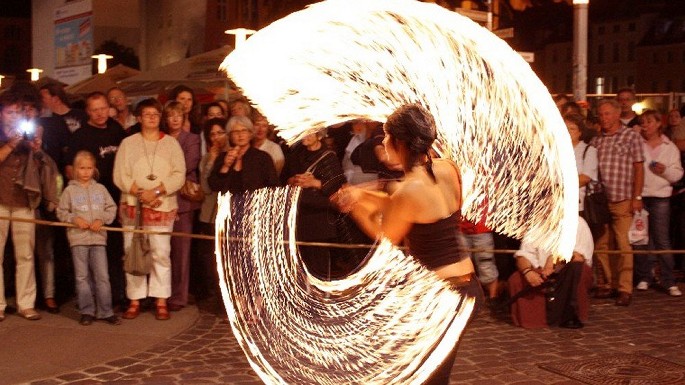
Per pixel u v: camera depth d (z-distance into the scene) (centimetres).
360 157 815
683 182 1051
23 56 8200
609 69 6900
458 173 459
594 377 634
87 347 705
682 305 895
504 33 1109
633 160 896
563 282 786
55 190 796
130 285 814
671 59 6475
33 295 802
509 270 895
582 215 883
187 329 773
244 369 647
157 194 789
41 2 1872
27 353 684
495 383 618
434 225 443
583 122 905
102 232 781
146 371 640
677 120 1116
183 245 842
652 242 957
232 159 780
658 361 679
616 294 932
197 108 962
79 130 834
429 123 440
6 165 772
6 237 782
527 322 788
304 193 782
